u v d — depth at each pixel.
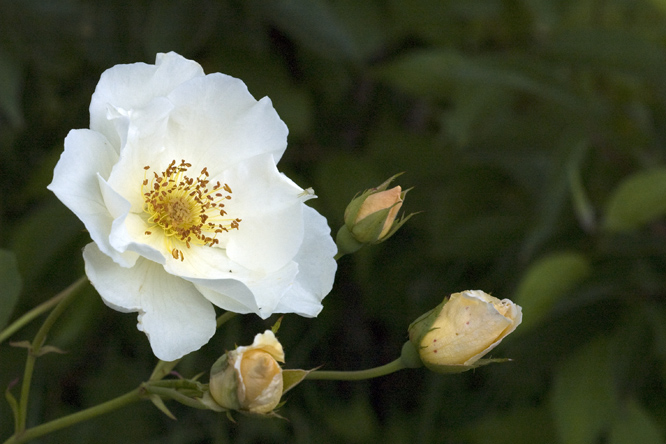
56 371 0.76
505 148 0.77
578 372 0.73
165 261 0.63
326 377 0.66
